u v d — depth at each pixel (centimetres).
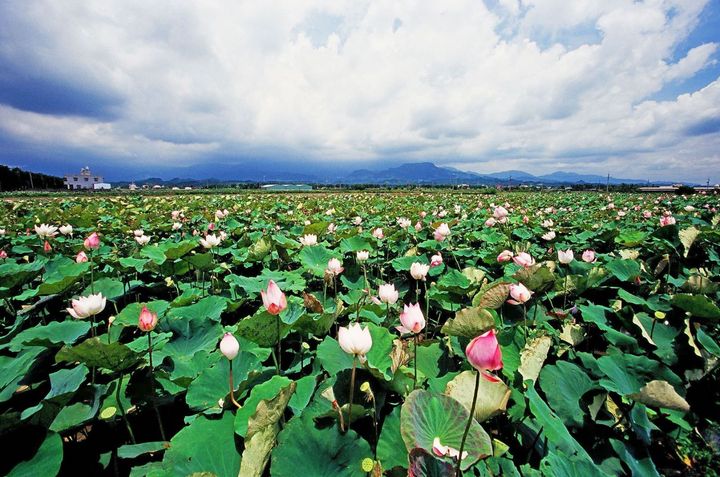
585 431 217
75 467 208
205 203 1781
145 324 220
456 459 153
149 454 219
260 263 591
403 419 158
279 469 160
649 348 303
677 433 247
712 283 340
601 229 859
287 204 1772
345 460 169
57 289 359
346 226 908
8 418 155
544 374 234
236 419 185
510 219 1020
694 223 838
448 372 254
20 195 4109
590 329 352
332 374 230
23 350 283
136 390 232
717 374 282
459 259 582
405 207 1567
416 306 209
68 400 204
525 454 209
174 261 473
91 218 1045
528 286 325
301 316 262
